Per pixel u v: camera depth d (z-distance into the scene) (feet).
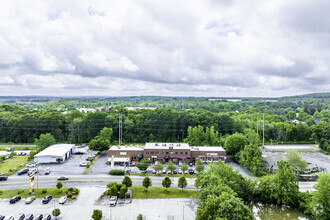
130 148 371.97
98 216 180.24
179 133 513.45
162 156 355.36
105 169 313.73
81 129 477.77
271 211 216.33
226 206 150.61
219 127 518.37
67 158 364.58
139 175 294.25
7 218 179.32
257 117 546.67
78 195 231.50
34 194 231.09
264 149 442.09
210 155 359.87
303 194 219.41
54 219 185.47
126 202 216.33
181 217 190.19
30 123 473.67
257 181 238.68
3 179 268.62
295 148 456.04
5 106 595.06
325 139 436.35
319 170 321.93
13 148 413.18
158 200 221.87
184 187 244.83
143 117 519.19
